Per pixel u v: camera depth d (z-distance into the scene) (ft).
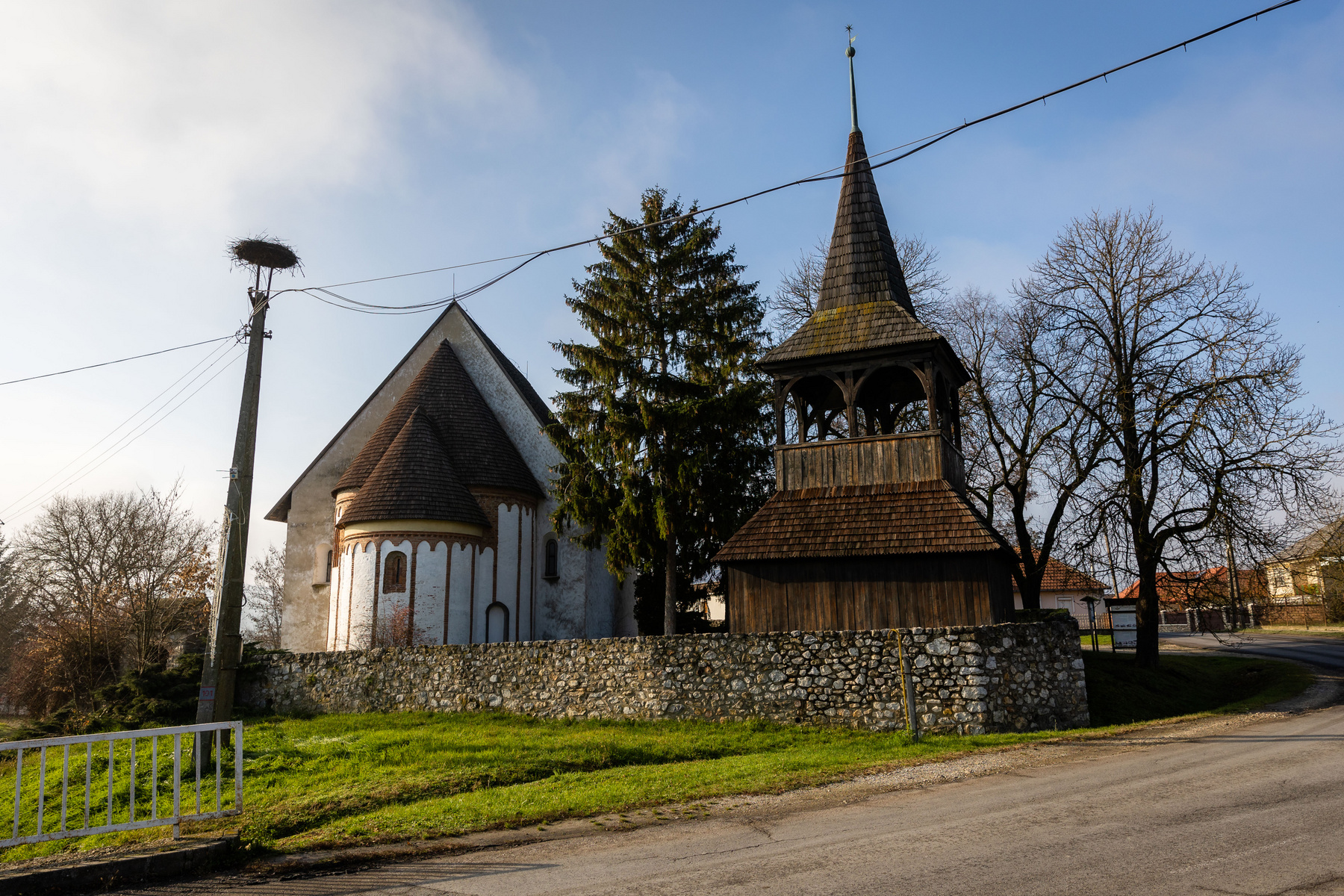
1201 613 93.35
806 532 65.26
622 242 92.12
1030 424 100.48
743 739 53.16
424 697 72.90
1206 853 23.54
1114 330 93.50
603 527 89.35
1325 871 21.40
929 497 64.39
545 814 34.63
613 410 87.45
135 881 28.35
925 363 68.39
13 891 26.58
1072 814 29.14
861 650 56.90
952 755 44.29
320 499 116.57
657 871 25.50
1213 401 83.25
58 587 140.36
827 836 28.45
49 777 59.82
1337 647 126.72
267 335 59.82
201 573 131.13
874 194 78.02
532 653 68.74
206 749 52.39
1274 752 39.88
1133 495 87.92
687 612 105.50
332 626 98.07
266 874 28.94
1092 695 72.95
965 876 22.81
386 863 29.22
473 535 99.81
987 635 54.29
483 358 119.96
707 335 91.25
